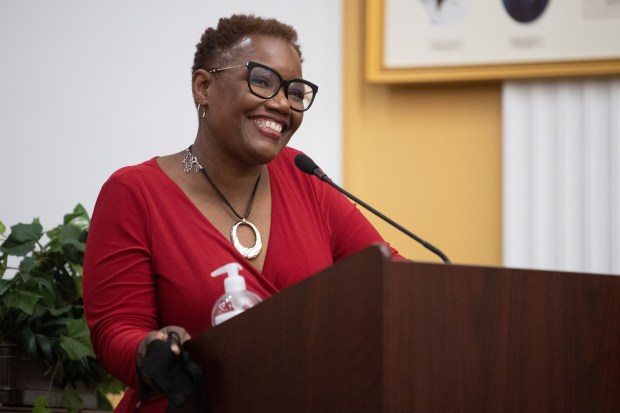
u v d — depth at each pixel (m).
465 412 2.43
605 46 6.10
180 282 3.16
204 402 2.58
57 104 6.97
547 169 6.25
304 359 2.37
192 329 3.15
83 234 4.66
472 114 6.43
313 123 6.60
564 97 6.24
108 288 3.16
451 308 2.41
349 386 2.26
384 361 2.20
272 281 3.33
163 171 3.38
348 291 2.28
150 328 3.16
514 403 2.52
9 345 4.36
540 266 6.25
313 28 6.63
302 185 3.62
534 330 2.57
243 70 3.30
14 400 4.40
